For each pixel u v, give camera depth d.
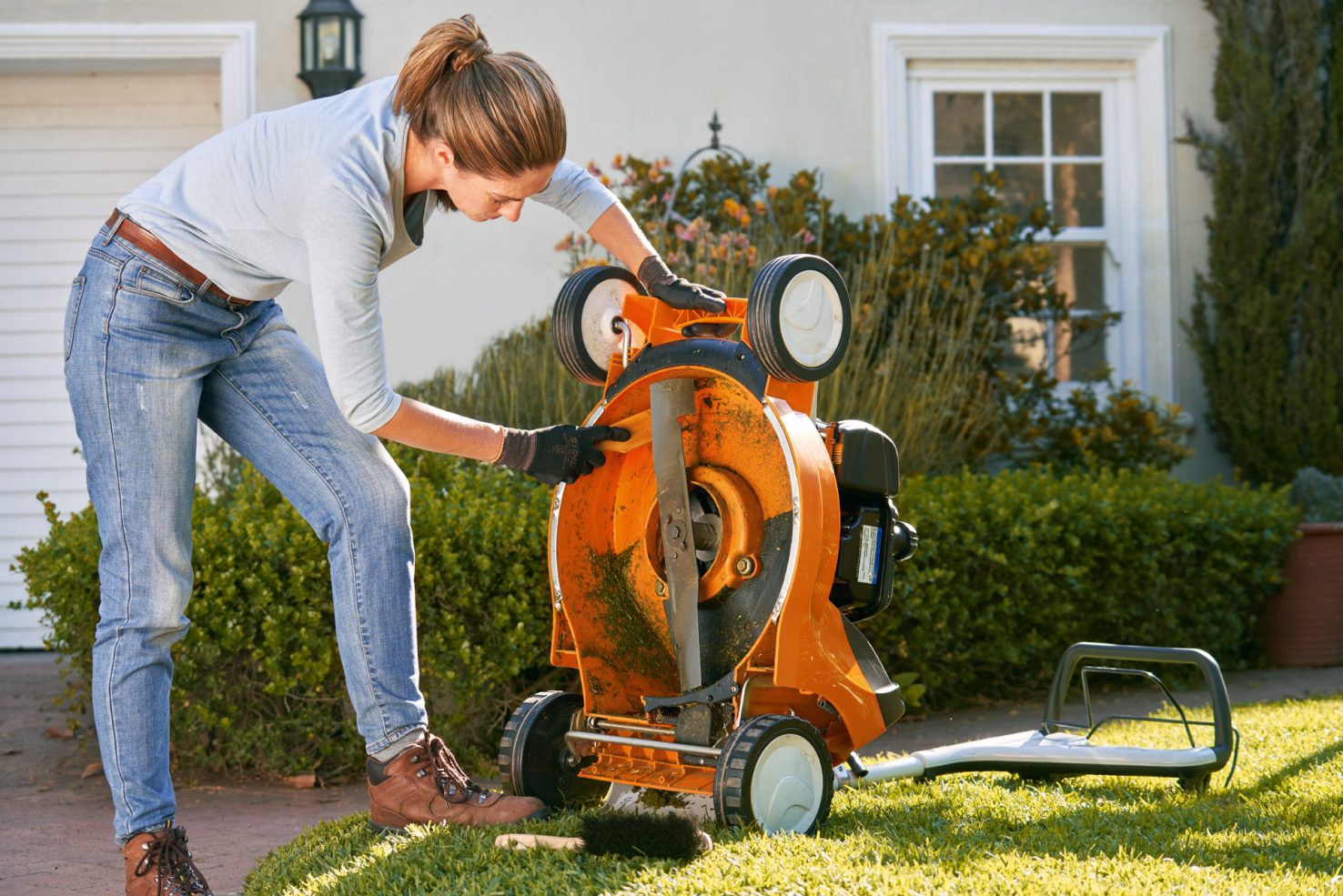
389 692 2.45
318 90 6.04
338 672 3.68
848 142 6.43
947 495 4.55
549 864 2.05
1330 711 3.80
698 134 6.36
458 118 2.09
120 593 2.28
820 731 2.60
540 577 3.84
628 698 2.65
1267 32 6.38
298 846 2.41
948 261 5.75
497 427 2.40
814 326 2.39
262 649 3.61
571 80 6.32
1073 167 6.66
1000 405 5.86
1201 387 6.57
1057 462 5.89
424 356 6.18
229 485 4.83
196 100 6.31
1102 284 6.68
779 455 2.46
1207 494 5.36
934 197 6.26
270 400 2.46
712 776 2.39
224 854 2.86
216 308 2.33
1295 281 6.26
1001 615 4.64
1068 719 4.32
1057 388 6.55
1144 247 6.61
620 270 2.65
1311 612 5.43
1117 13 6.57
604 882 1.95
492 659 3.73
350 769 3.72
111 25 6.00
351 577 2.45
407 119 2.18
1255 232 6.31
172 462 2.31
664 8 6.35
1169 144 6.56
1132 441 5.92
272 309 2.53
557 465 2.44
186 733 3.69
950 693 4.64
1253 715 3.81
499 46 6.27
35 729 4.29
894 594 4.30
